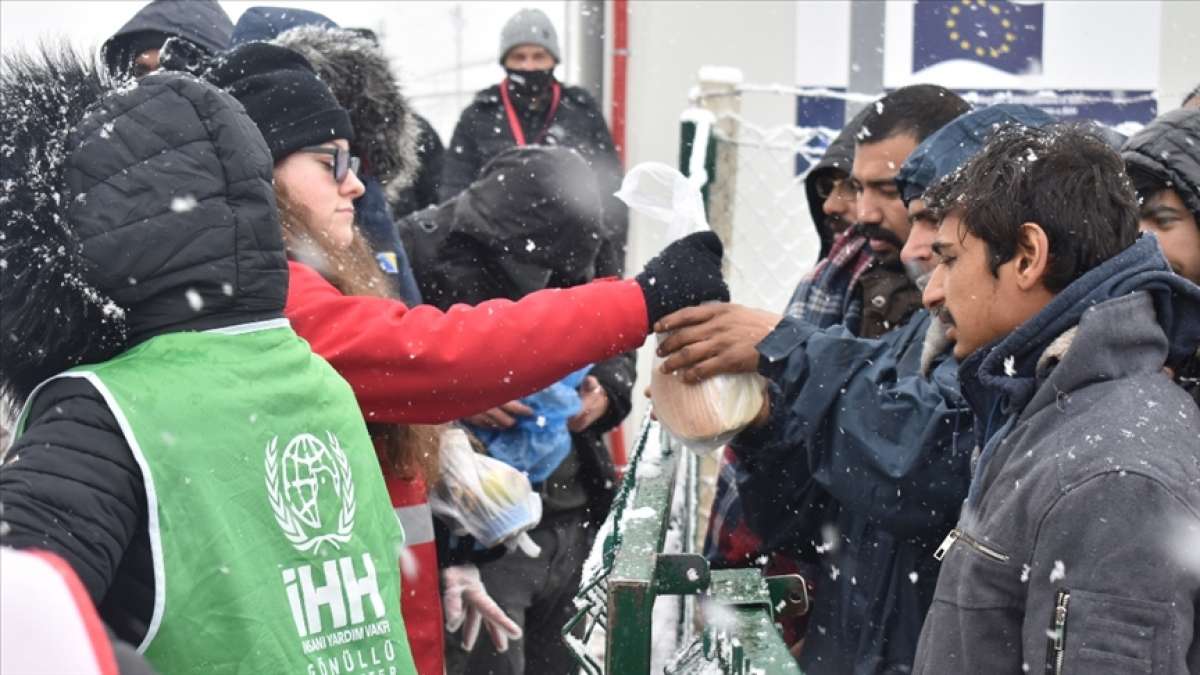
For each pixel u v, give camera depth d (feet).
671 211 9.86
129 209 6.43
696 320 9.19
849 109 20.49
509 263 13.05
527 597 13.16
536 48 21.59
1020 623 6.53
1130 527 6.09
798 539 9.73
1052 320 6.73
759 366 8.89
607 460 14.05
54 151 6.53
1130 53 19.75
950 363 8.48
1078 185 6.84
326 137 9.20
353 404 7.22
